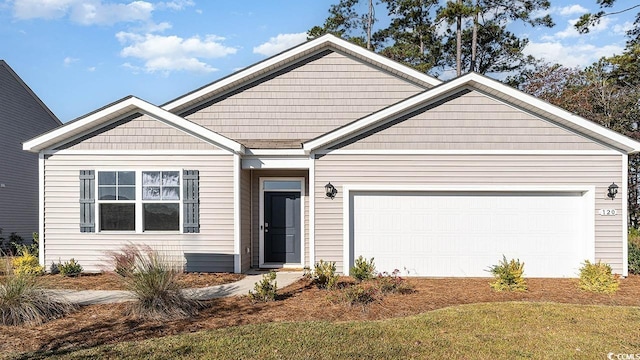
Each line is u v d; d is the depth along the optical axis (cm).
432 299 779
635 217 1983
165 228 1032
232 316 677
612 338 573
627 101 1981
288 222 1199
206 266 1030
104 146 1032
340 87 1203
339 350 526
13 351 530
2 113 1806
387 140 1016
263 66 1179
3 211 1806
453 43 2592
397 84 1202
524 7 2341
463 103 1013
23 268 909
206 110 1199
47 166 1034
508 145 1009
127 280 697
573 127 995
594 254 986
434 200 1022
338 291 802
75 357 505
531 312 685
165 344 544
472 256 1016
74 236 1028
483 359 504
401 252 1021
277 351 522
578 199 1009
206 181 1033
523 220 1013
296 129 1198
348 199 1016
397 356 510
